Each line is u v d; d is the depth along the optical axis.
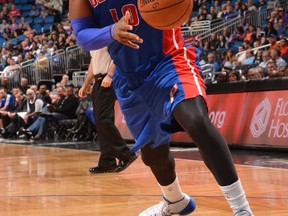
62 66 17.06
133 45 2.36
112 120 5.45
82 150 8.62
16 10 23.17
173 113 2.39
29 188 4.57
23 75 17.36
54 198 4.02
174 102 2.39
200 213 3.31
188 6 2.33
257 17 14.94
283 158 6.38
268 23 13.27
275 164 5.79
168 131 2.49
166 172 2.86
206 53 13.66
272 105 7.21
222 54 12.55
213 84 8.17
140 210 3.46
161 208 3.00
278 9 13.85
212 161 2.26
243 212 2.26
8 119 13.93
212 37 14.36
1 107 14.23
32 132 12.36
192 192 4.08
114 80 2.79
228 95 7.92
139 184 4.62
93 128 10.96
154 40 2.56
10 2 23.91
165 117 2.47
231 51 12.19
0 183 4.92
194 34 15.94
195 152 7.41
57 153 8.20
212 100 8.16
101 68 5.34
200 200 3.75
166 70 2.54
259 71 9.02
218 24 15.77
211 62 12.09
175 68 2.53
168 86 2.48
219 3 17.39
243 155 6.84
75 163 6.61
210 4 18.05
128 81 2.67
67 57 16.98
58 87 12.30
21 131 12.80
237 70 9.70
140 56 2.59
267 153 6.99
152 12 2.30
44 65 17.12
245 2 17.06
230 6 16.14
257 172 5.15
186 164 5.99
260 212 3.30
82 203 3.77
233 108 7.80
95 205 3.68
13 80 17.31
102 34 2.42
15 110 13.75
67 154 7.96
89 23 2.65
